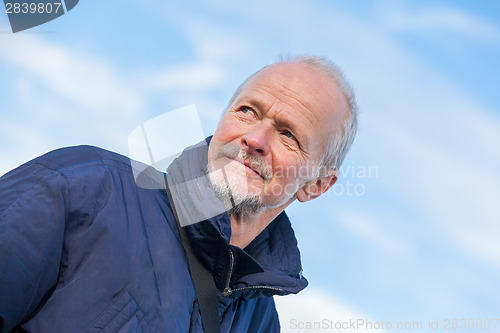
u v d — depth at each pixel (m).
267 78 2.33
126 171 1.96
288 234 2.50
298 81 2.32
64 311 1.70
